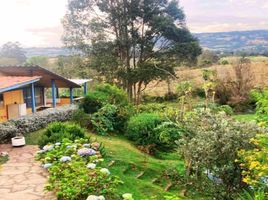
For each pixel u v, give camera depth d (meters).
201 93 32.06
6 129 13.88
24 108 17.91
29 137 14.58
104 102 19.17
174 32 35.34
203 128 9.78
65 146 10.77
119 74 34.06
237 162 8.77
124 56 36.09
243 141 8.71
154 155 15.37
